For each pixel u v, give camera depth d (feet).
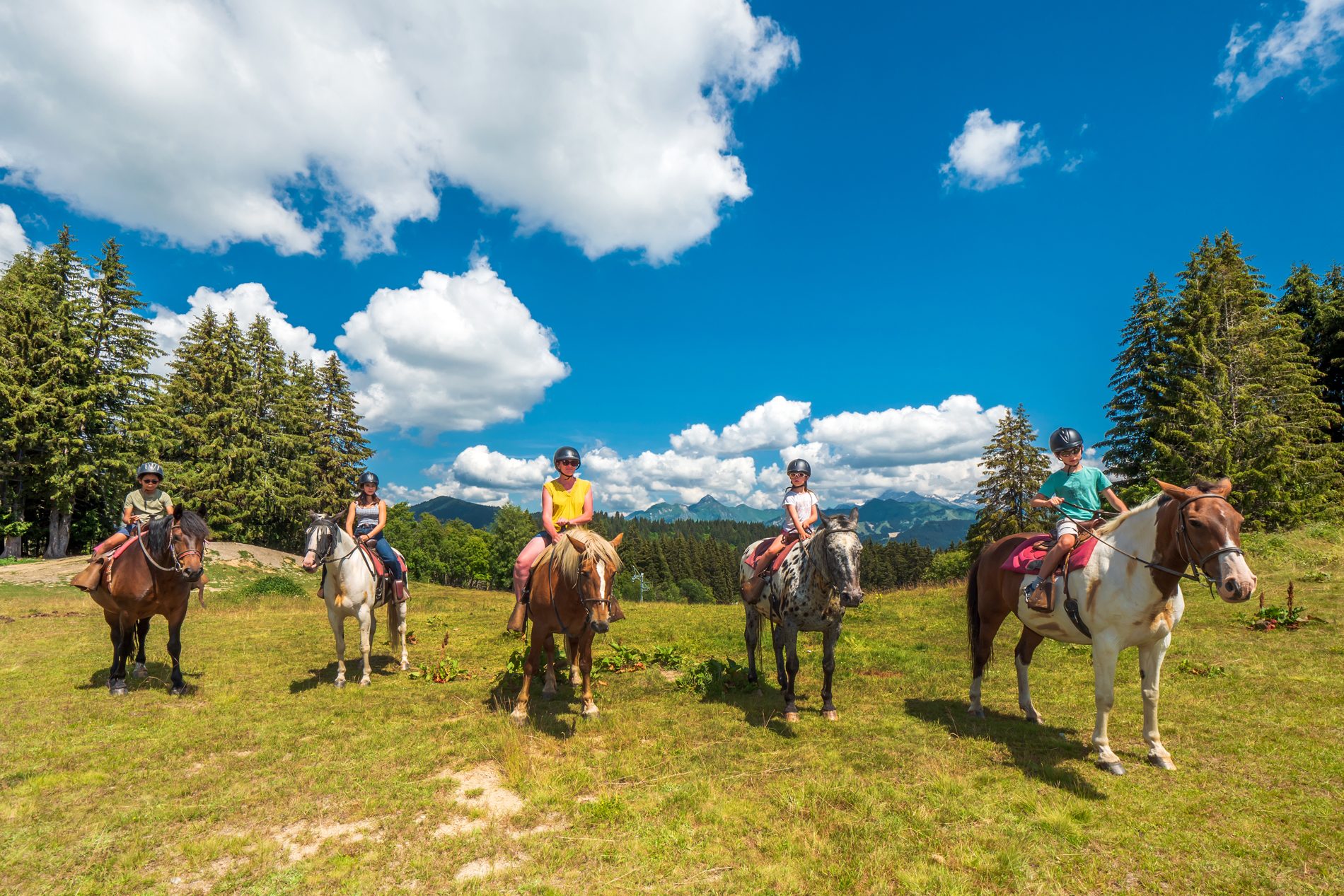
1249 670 23.82
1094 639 16.34
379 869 11.50
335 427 131.75
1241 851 11.78
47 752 17.17
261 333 122.62
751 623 25.55
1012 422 109.60
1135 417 92.68
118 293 96.48
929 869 11.26
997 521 109.91
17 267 97.19
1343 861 11.39
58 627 40.47
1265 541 53.78
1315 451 84.07
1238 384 84.89
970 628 21.45
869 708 21.63
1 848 12.14
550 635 21.02
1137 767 15.76
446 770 16.31
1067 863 11.56
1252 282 90.02
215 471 107.14
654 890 10.82
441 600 69.26
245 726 19.53
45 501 94.38
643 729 19.25
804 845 12.08
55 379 87.04
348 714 20.92
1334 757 15.84
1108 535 16.51
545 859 11.78
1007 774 15.52
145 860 11.81
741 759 16.81
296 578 81.15
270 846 12.18
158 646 33.68
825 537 19.35
